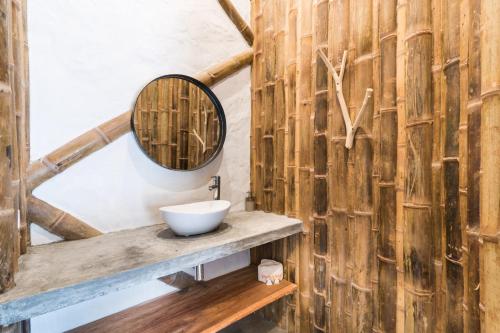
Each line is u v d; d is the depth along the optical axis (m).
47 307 0.77
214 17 1.75
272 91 1.78
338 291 1.43
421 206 1.09
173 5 1.56
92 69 1.30
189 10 1.63
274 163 1.79
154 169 1.53
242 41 1.90
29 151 1.15
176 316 1.36
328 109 1.46
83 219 1.29
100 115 1.33
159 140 1.52
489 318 0.86
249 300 1.50
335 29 1.40
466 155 0.97
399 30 1.16
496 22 0.84
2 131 0.75
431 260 1.09
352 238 1.38
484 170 0.88
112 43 1.35
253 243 1.32
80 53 1.26
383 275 1.23
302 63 1.57
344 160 1.38
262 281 1.70
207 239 1.25
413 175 1.11
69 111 1.24
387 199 1.21
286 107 1.70
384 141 1.21
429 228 1.09
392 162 1.19
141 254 1.06
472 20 0.92
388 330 1.22
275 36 1.75
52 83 1.20
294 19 1.62
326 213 1.49
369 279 1.31
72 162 1.24
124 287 0.91
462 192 0.99
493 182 0.85
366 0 1.27
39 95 1.17
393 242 1.21
